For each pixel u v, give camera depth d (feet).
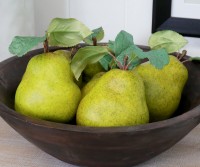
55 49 1.90
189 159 1.72
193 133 1.91
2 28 2.19
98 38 1.87
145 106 1.53
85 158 1.47
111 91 1.47
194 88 1.79
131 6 2.27
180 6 2.13
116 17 2.32
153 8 2.16
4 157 1.74
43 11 2.43
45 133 1.40
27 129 1.43
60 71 1.56
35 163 1.70
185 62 1.86
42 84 1.54
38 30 2.48
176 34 1.82
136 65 1.69
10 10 2.16
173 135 1.43
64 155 1.50
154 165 1.68
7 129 1.95
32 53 1.90
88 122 1.48
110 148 1.40
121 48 1.64
